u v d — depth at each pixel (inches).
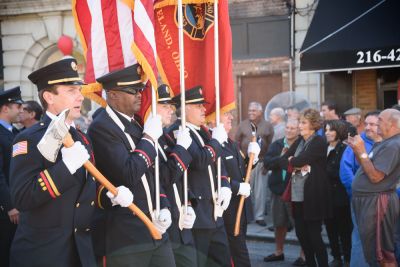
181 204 253.8
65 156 178.2
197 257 265.0
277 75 662.5
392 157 288.2
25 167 179.9
